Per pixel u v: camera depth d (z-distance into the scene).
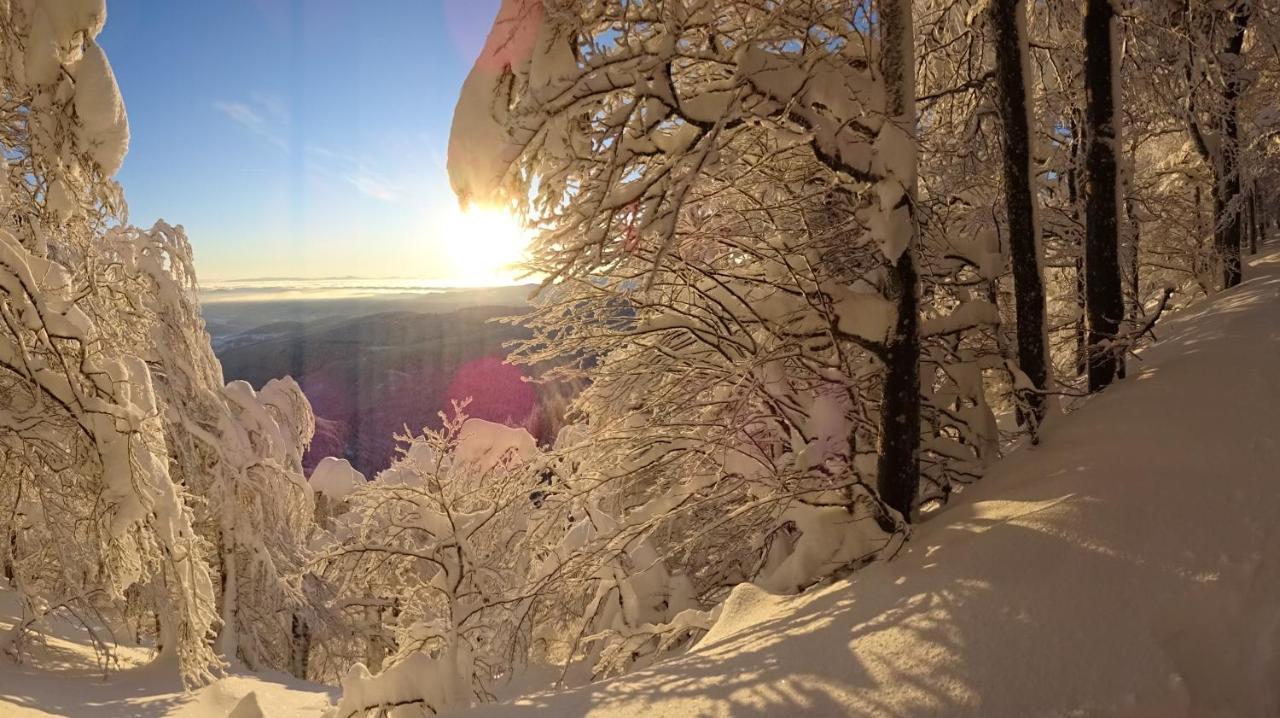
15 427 9.97
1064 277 12.34
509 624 8.86
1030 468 5.47
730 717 3.35
